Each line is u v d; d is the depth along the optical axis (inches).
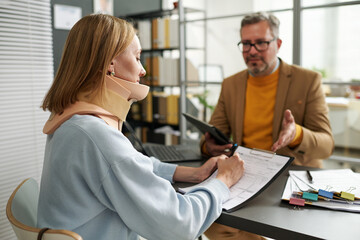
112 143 32.4
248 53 68.0
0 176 86.3
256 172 43.4
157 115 149.8
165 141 144.6
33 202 41.7
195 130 138.4
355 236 29.9
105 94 34.7
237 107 73.2
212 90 155.6
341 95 162.2
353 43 199.8
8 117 88.1
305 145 57.7
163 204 32.7
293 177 45.3
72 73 34.6
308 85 67.4
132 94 37.8
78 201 32.3
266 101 70.6
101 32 34.4
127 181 31.9
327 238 29.5
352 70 202.7
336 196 37.8
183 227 32.9
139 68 38.1
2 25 86.4
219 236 53.9
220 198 36.3
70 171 31.8
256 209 36.3
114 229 34.1
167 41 143.6
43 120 96.5
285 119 54.8
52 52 104.0
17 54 90.7
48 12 97.7
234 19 219.3
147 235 33.6
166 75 143.3
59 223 31.8
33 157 94.3
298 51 93.4
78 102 34.8
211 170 44.8
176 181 46.2
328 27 205.8
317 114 65.6
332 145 62.7
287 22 201.3
